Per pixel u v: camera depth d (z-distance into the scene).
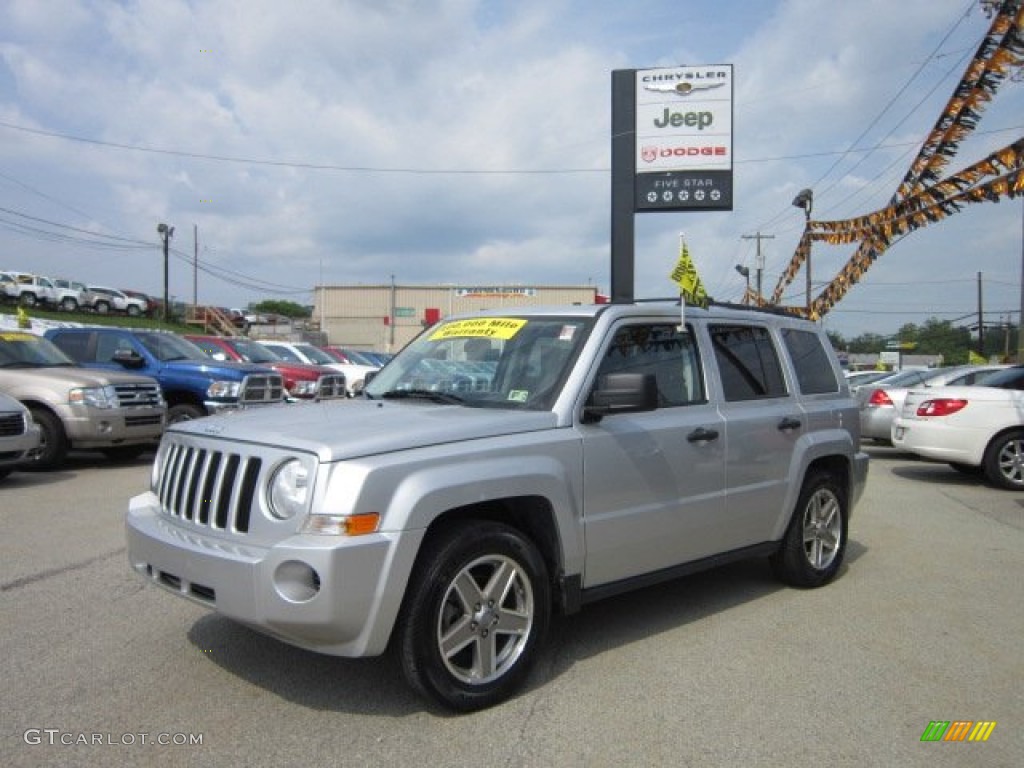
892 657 4.41
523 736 3.45
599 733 3.49
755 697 3.87
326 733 3.43
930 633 4.80
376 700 3.75
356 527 3.31
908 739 3.48
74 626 4.65
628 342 4.62
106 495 8.83
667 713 3.69
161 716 3.56
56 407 10.30
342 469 3.37
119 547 6.48
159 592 5.30
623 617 5.05
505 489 3.73
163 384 12.70
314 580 3.27
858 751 3.37
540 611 3.91
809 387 5.89
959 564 6.44
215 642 4.42
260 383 6.54
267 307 112.19
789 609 5.24
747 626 4.89
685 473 4.67
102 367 13.02
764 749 3.38
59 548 6.44
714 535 4.91
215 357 15.82
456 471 3.60
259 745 3.32
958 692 3.96
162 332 14.31
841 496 5.98
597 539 4.18
